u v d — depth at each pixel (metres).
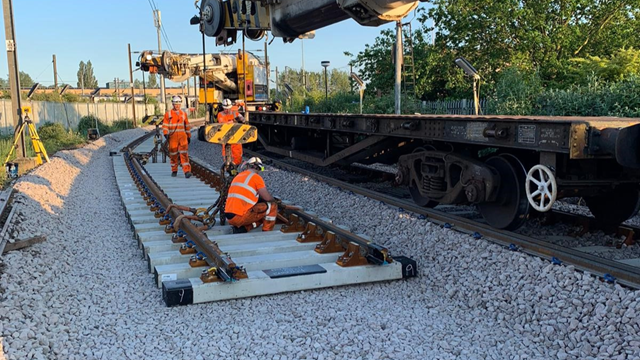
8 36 14.23
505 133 6.07
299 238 6.70
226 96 22.97
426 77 24.20
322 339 4.23
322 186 10.37
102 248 6.93
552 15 21.70
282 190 11.06
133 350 4.05
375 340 4.25
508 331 4.50
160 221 7.58
